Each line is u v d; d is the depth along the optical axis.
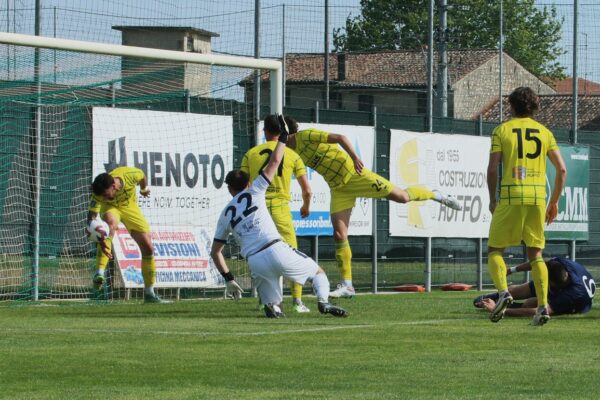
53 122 37.91
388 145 44.62
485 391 15.62
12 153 37.16
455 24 126.44
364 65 123.31
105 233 33.84
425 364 18.44
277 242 27.72
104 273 34.94
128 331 24.09
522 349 20.72
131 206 35.19
